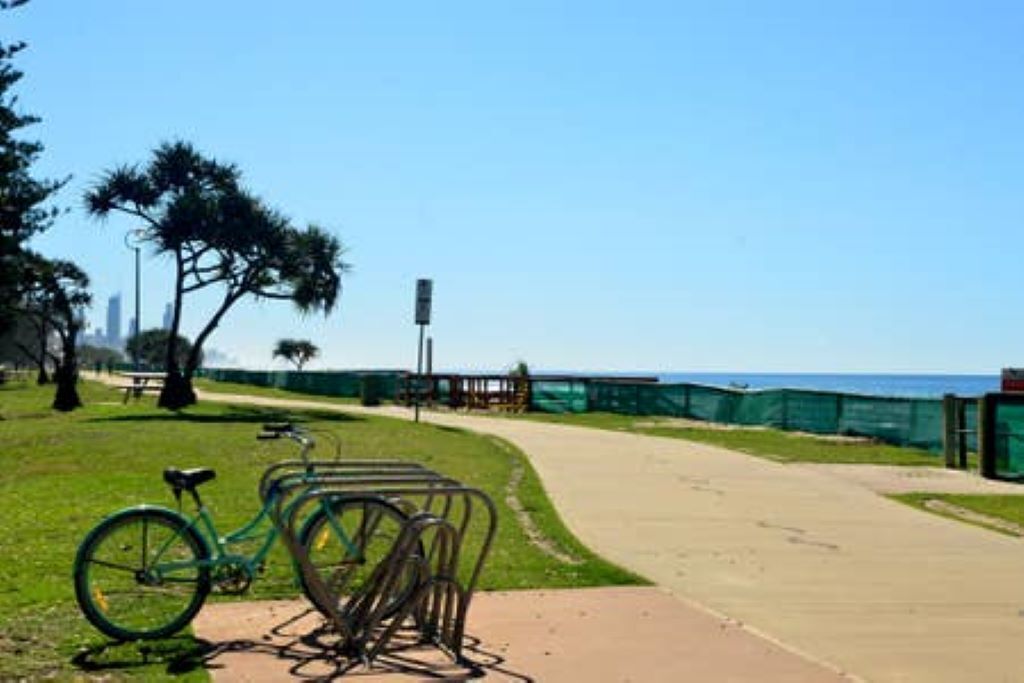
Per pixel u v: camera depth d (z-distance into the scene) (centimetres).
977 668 627
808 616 747
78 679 557
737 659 628
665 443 2155
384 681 572
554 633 679
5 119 1973
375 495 648
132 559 672
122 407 3391
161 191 3475
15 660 587
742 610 760
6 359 10306
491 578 832
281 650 624
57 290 4262
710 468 1688
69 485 1371
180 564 646
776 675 598
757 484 1498
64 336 4419
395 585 653
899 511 1274
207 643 633
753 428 2708
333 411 3262
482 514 1165
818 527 1141
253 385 6712
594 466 1688
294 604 726
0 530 1013
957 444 1884
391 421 2700
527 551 953
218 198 3450
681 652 641
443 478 671
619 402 3428
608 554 957
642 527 1112
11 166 2047
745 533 1090
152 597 678
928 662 638
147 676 566
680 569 900
